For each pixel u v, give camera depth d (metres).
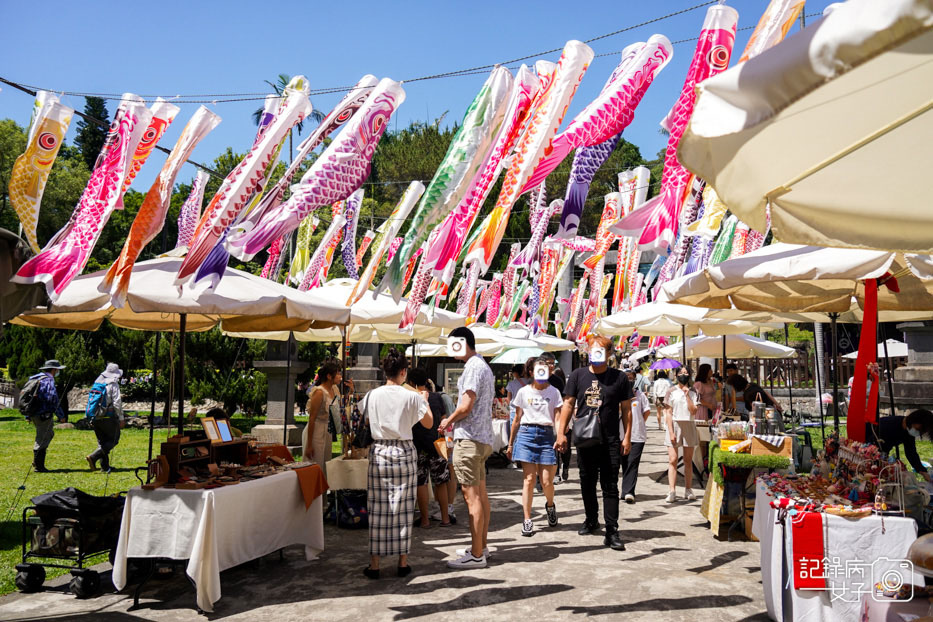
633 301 11.60
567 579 5.37
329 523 7.62
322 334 10.71
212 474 5.37
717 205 5.60
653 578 5.39
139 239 5.06
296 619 4.55
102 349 21.27
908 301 6.07
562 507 8.45
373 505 5.41
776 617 4.21
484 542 5.87
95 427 11.36
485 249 5.14
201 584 4.64
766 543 4.54
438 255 5.48
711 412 9.70
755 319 8.69
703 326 10.49
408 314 6.52
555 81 5.04
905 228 2.97
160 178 5.15
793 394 21.00
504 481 10.73
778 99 1.92
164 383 20.70
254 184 5.05
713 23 4.15
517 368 12.10
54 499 5.11
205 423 5.91
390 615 4.61
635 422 8.77
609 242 11.48
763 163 2.55
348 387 9.19
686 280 5.56
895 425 6.06
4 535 7.00
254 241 4.83
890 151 2.59
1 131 34.84
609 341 6.64
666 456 14.10
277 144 5.12
